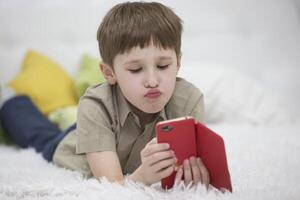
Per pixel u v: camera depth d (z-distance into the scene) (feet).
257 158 4.33
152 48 3.39
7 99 5.87
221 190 3.25
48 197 3.29
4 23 7.79
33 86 6.55
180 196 3.14
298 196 3.21
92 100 3.81
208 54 7.88
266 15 8.13
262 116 6.35
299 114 6.89
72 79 7.18
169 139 3.16
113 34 3.52
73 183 3.58
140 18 3.51
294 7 8.38
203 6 8.18
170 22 3.56
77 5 8.02
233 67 7.77
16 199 3.34
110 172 3.54
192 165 3.25
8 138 5.95
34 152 5.24
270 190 3.32
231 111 6.42
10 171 4.24
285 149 4.66
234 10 8.23
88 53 7.39
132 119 3.77
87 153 3.68
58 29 7.91
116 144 3.84
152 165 3.16
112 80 3.79
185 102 3.92
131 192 3.18
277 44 7.89
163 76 3.44
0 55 7.30
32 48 7.54
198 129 3.21
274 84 7.48
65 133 4.73
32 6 7.96
